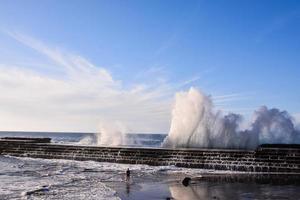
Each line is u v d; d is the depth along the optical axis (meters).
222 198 20.42
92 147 39.72
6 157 44.69
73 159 40.38
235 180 26.72
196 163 33.12
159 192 22.42
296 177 27.83
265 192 21.91
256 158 31.05
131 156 36.72
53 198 20.59
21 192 22.31
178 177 28.62
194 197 20.81
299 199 19.91
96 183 25.92
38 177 29.02
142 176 29.33
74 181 26.91
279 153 30.45
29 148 44.91
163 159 34.78
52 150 42.66
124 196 21.25
